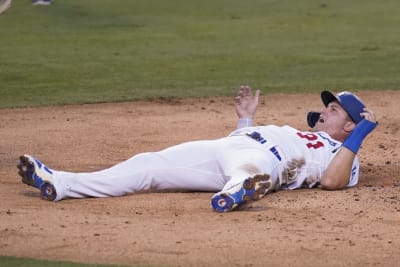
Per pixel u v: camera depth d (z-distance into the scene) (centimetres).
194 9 10069
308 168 2917
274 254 2245
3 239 2348
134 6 10188
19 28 8556
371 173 3269
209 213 2638
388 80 5897
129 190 2859
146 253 2242
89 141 3991
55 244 2309
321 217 2595
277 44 7675
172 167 2850
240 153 2797
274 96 5341
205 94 5444
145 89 5647
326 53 7169
